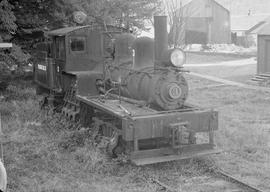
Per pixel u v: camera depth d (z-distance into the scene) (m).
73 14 16.16
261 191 7.56
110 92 11.14
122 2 20.06
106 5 19.36
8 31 15.82
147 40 9.85
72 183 8.07
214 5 59.12
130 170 8.83
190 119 9.20
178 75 9.41
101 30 12.34
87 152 9.51
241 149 10.40
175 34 31.88
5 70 16.78
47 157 9.39
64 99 12.74
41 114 13.40
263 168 8.99
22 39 18.30
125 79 10.17
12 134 10.92
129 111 9.10
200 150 9.37
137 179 8.45
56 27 18.25
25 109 14.33
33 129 11.88
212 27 59.16
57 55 12.94
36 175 8.40
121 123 9.54
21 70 17.09
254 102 18.61
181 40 33.91
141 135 8.75
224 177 8.46
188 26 57.22
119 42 10.78
